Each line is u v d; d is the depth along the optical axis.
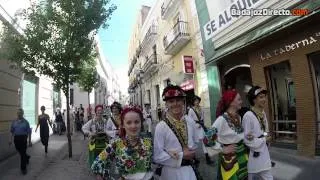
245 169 4.74
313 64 10.68
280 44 11.82
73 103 35.56
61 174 9.92
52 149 15.65
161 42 29.64
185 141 4.13
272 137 12.46
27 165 11.70
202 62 19.19
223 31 15.48
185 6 21.33
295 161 9.75
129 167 3.79
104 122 9.08
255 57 13.38
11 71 14.73
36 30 12.40
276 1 11.71
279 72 12.39
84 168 10.66
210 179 8.23
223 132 4.71
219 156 4.70
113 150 3.86
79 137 22.22
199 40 19.31
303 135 10.79
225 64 16.59
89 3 12.88
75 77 13.23
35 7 12.91
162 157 4.01
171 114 4.20
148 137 4.00
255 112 5.21
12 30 13.08
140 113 3.93
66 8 12.55
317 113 10.50
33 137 18.00
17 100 15.57
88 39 12.99
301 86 10.92
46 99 21.67
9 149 13.91
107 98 67.19
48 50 12.41
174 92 4.17
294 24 10.38
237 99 4.77
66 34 12.54
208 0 17.09
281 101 12.38
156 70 32.84
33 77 13.82
